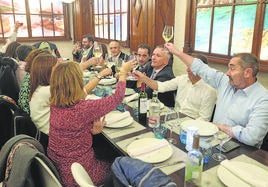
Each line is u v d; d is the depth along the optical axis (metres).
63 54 5.94
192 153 1.09
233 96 1.79
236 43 2.56
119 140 1.48
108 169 1.56
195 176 1.07
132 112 1.94
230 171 1.15
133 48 3.93
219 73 1.94
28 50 3.02
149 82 2.39
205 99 2.07
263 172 1.15
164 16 3.34
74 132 1.39
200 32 2.93
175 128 1.67
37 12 5.38
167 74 2.57
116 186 0.79
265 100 1.60
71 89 1.34
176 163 1.24
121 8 4.35
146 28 3.51
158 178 0.76
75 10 5.47
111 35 4.84
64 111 1.37
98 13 5.14
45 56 1.90
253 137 1.49
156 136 1.52
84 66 2.77
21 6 5.19
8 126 1.77
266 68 2.29
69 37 5.88
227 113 1.81
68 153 1.42
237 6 2.48
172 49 2.10
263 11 2.26
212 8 2.73
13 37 4.44
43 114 1.85
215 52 2.80
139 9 3.59
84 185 0.87
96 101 1.43
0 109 1.73
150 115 1.76
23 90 2.06
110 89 2.53
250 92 1.69
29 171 1.07
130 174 0.78
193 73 2.09
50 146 1.46
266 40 2.28
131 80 2.63
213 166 1.22
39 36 5.53
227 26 2.62
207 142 1.43
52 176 1.02
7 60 2.68
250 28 2.40
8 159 1.11
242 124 1.72
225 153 1.35
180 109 2.25
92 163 1.52
